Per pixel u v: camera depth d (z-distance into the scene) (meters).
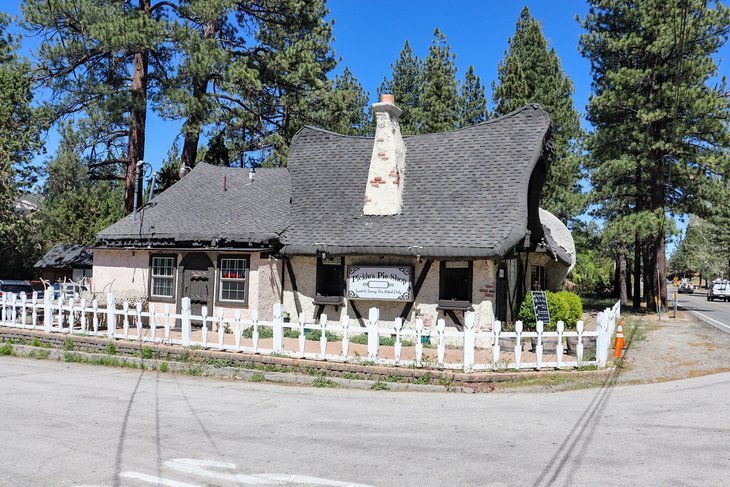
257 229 17.12
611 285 56.06
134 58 27.20
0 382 11.45
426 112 40.97
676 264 91.75
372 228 16.20
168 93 26.11
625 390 11.03
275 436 7.63
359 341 15.42
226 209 19.48
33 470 6.16
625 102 30.97
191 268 17.69
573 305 17.66
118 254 19.16
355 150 19.33
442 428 8.11
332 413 9.08
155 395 10.32
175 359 13.07
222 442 7.30
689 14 28.48
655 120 29.78
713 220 32.91
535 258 20.09
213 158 33.50
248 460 6.56
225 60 26.95
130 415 8.74
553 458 6.66
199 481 5.85
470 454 6.84
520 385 11.09
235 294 16.92
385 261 15.70
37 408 9.15
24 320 16.14
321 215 17.31
